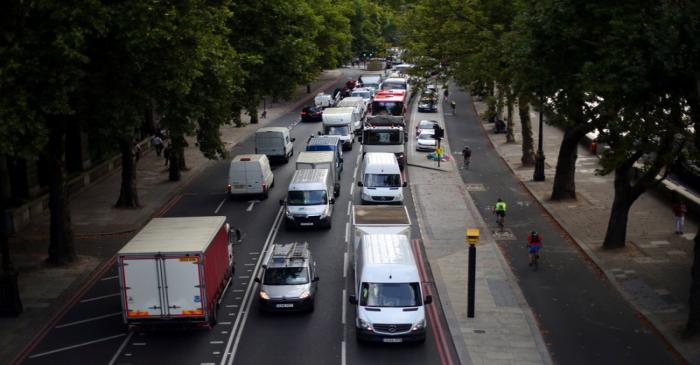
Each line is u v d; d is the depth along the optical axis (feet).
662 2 75.72
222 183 164.55
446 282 100.89
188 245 81.41
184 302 80.84
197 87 120.16
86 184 159.22
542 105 98.63
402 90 262.06
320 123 249.55
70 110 87.97
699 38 68.90
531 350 79.77
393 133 172.35
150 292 80.38
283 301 88.79
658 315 87.97
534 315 89.81
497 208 124.67
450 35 148.56
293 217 125.39
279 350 80.48
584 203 139.74
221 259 92.43
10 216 124.47
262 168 146.10
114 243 120.78
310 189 127.85
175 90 107.55
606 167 92.58
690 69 70.79
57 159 106.22
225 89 126.62
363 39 396.16
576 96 92.07
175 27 93.86
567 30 84.02
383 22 425.69
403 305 81.35
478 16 143.13
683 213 117.29
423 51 153.89
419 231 125.49
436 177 167.43
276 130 181.37
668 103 79.82
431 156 185.88
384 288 82.58
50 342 83.66
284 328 86.58
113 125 102.12
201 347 81.46
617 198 110.52
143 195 151.64
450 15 148.05
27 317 90.48
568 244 117.29
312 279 93.20
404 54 175.32
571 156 140.26
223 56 130.00
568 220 128.67
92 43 95.50
